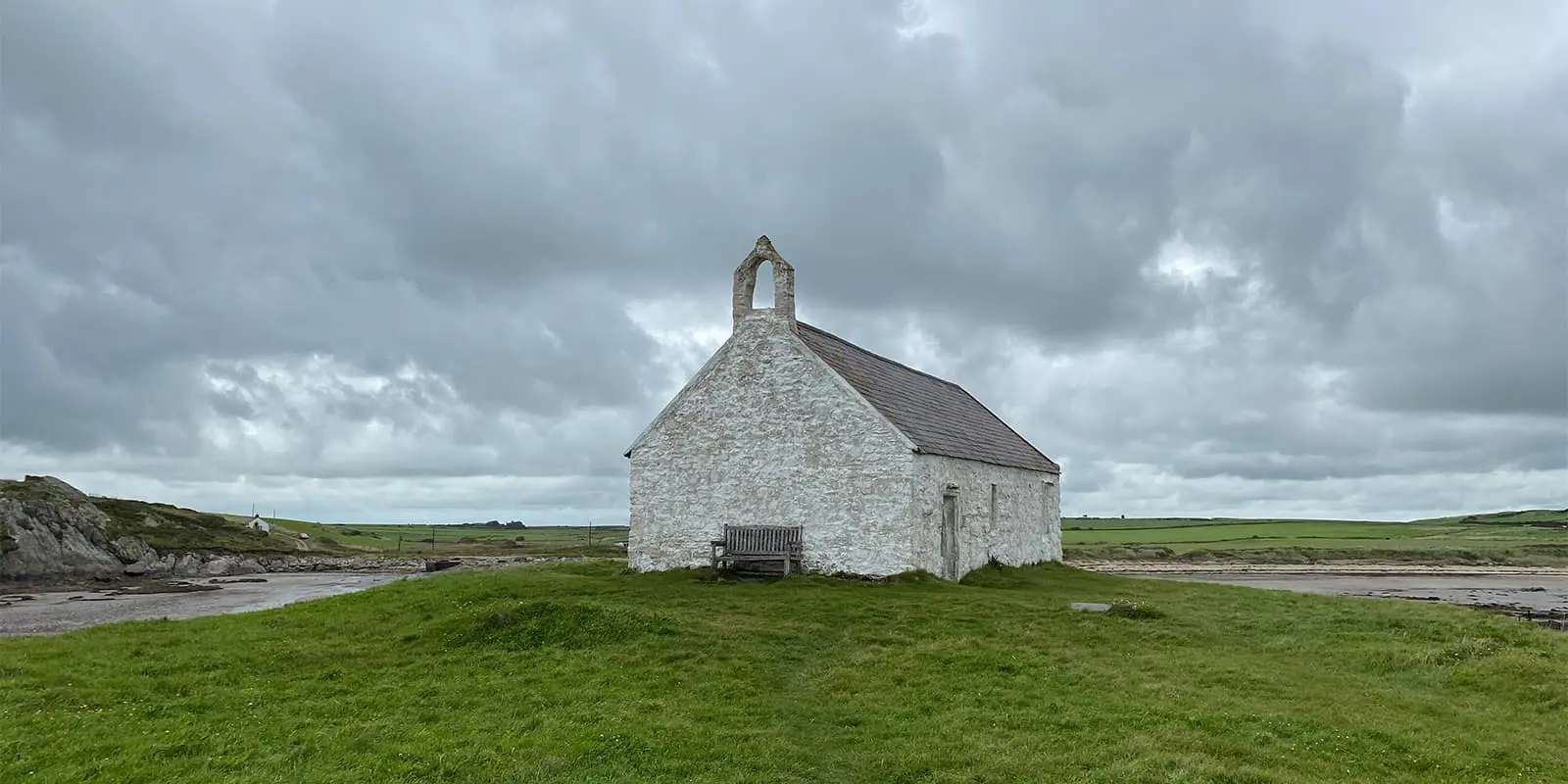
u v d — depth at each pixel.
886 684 16.30
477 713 14.73
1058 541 42.66
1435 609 24.88
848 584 27.03
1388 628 21.83
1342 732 13.77
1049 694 15.65
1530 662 17.83
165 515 76.31
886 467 28.00
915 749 12.95
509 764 12.30
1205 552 89.00
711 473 30.03
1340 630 21.66
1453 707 15.86
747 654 18.34
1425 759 12.79
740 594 25.00
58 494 67.88
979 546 32.94
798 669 17.58
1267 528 139.88
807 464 28.97
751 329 30.17
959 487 31.45
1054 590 29.53
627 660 17.92
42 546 60.69
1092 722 14.09
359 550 89.81
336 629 21.61
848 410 28.66
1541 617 32.22
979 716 14.40
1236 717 14.26
